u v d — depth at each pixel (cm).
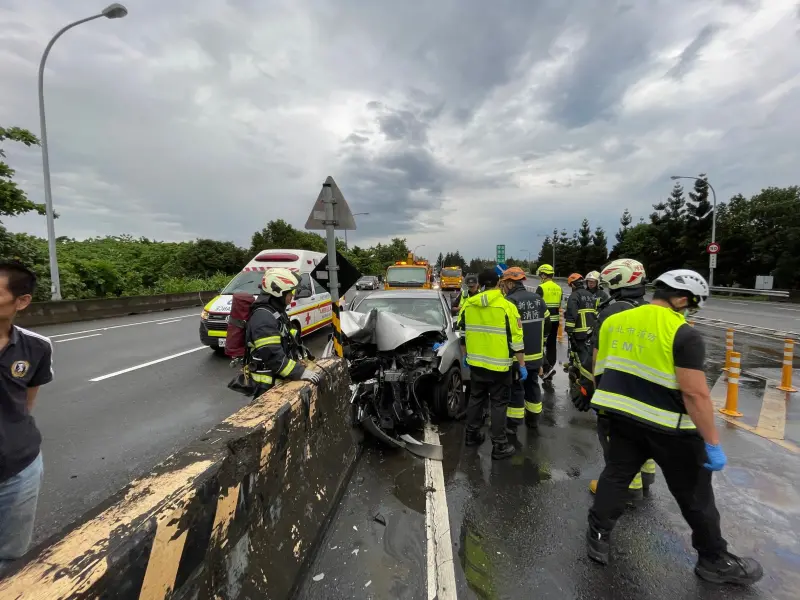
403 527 291
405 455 405
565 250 7088
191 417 512
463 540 279
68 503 329
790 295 2152
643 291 345
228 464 176
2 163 1506
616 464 255
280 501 229
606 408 251
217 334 791
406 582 240
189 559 148
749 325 1304
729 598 230
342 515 304
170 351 900
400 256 8588
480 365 402
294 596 221
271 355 288
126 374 709
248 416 223
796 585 239
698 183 3312
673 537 282
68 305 1404
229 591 171
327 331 1136
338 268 478
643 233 4619
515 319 389
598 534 258
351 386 425
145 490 149
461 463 391
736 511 308
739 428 464
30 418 205
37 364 203
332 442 333
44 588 105
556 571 251
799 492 334
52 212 1472
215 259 4422
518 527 293
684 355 225
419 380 460
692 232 3397
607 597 231
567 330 579
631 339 251
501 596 231
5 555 196
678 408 234
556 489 344
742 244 3002
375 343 459
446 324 564
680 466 239
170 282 2688
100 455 410
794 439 433
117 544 122
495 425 400
